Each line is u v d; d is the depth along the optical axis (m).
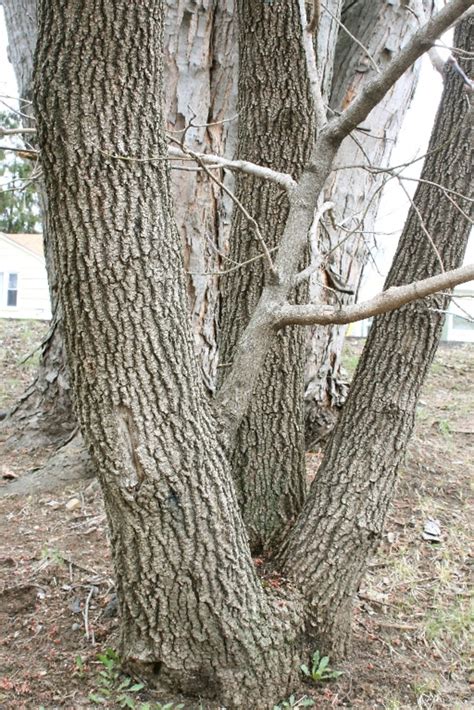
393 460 3.00
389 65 2.44
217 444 2.57
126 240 2.32
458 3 2.19
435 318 3.03
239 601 2.57
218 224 5.21
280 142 3.38
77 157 2.26
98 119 2.26
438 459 5.47
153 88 2.37
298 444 3.35
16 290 20.08
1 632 3.18
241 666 2.60
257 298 3.34
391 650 3.19
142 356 2.37
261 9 3.31
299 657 2.80
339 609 2.91
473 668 3.15
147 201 2.37
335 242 5.25
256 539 3.24
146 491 2.39
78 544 4.04
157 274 2.39
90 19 2.19
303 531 2.97
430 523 4.47
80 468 5.08
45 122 2.26
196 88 5.02
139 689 2.67
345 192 5.30
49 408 5.91
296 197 2.76
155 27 2.33
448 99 3.19
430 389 7.70
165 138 2.48
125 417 2.38
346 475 2.97
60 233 2.33
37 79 2.25
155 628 2.58
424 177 3.21
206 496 2.48
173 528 2.44
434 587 3.79
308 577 2.88
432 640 3.31
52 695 2.74
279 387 3.28
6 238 19.81
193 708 2.59
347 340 10.42
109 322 2.33
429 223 3.15
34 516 4.53
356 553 2.92
